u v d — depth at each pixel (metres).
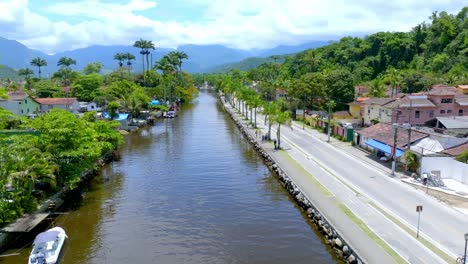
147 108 138.12
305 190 46.78
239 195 50.72
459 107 85.25
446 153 51.19
